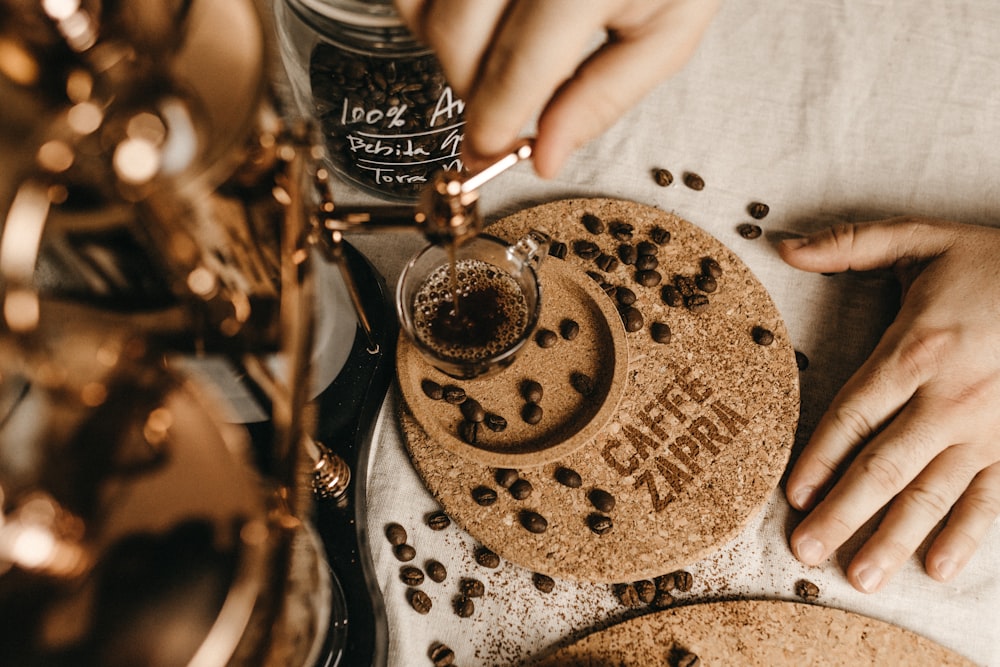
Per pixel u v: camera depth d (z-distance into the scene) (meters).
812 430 0.57
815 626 0.53
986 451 0.54
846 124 0.63
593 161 0.62
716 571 0.54
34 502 0.25
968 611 0.54
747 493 0.54
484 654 0.53
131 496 0.28
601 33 0.63
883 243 0.58
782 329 0.57
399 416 0.56
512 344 0.53
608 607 0.54
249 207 0.40
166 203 0.37
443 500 0.54
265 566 0.28
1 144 0.31
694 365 0.57
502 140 0.43
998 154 0.62
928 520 0.53
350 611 0.51
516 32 0.40
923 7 0.65
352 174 0.58
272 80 0.36
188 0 0.36
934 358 0.54
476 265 0.55
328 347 0.50
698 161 0.62
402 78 0.51
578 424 0.55
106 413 0.29
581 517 0.54
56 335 0.31
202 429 0.29
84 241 0.39
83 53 0.30
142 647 0.25
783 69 0.64
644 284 0.58
